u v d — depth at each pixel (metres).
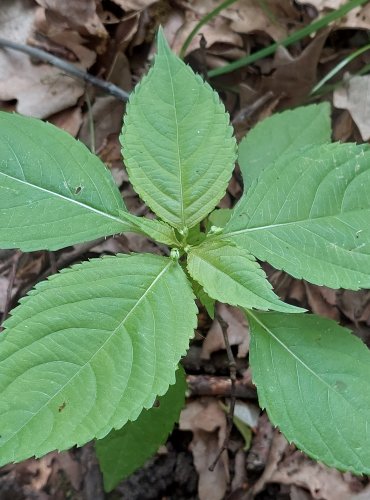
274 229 0.19
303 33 0.33
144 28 0.36
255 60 0.35
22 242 0.19
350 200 0.19
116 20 0.35
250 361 0.20
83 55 0.35
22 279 0.33
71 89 0.35
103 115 0.35
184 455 0.31
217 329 0.32
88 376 0.16
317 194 0.20
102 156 0.35
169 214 0.20
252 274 0.17
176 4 0.36
